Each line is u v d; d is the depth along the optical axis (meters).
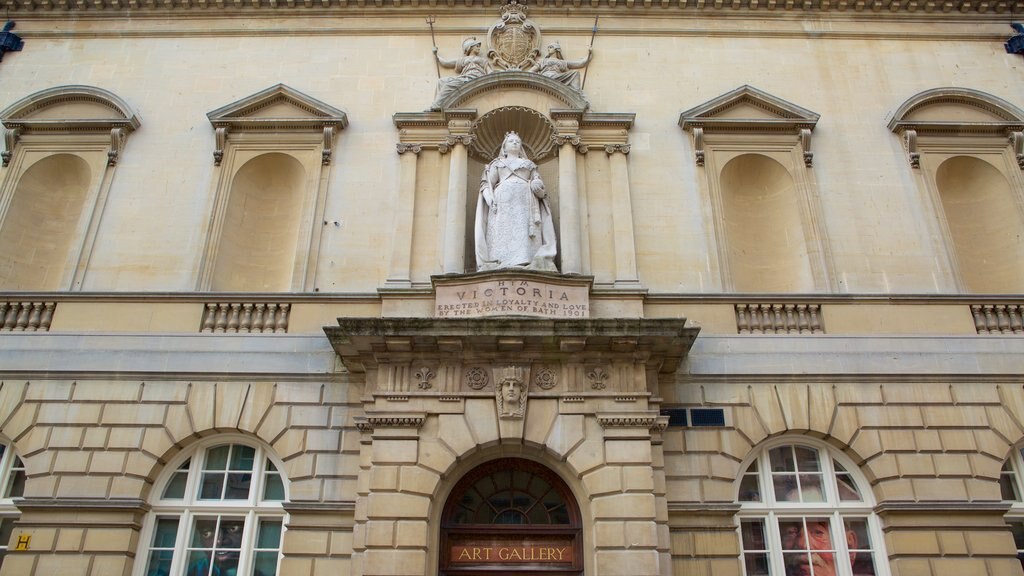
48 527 11.25
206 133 15.33
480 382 11.70
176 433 11.93
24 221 14.77
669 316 12.99
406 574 10.42
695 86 15.98
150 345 12.61
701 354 12.58
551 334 11.45
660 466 11.40
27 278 14.40
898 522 11.38
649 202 14.45
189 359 12.47
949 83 16.25
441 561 11.18
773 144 15.28
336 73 16.02
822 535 11.65
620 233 13.89
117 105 15.41
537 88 15.30
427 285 13.20
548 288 12.52
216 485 11.96
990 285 14.61
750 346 12.69
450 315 12.29
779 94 15.95
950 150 15.30
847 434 12.02
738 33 16.72
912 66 16.42
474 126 14.88
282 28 16.59
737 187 15.44
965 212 15.35
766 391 12.34
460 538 11.38
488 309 12.18
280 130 15.24
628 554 10.54
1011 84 16.28
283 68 16.12
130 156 14.98
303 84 15.88
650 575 10.39
